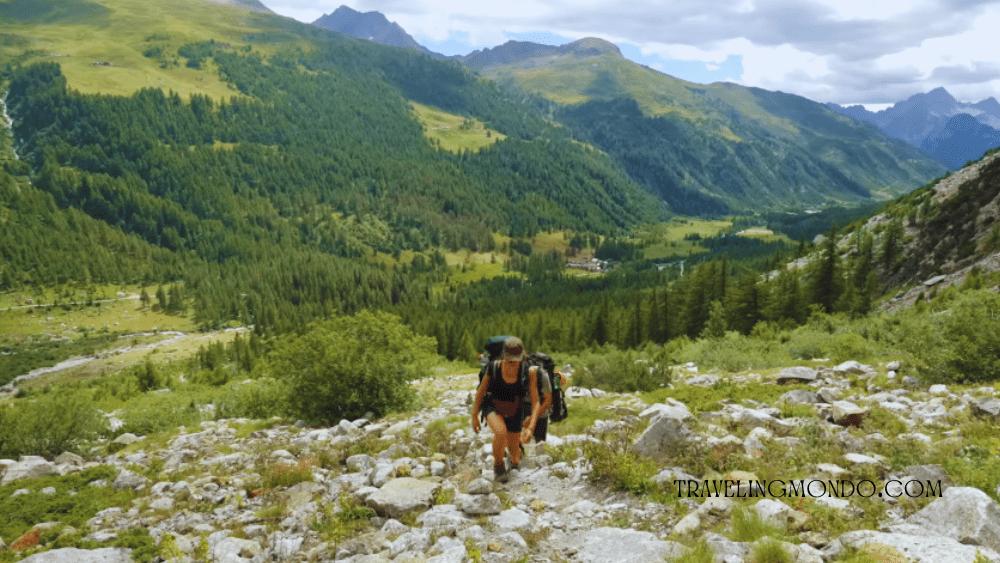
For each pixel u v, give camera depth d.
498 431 6.61
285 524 5.92
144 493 7.49
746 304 62.25
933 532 4.33
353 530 5.65
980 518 4.14
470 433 9.54
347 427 11.51
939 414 8.48
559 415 7.31
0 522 6.48
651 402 12.18
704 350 27.75
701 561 4.12
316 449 9.61
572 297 195.12
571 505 5.95
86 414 12.23
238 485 7.55
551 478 6.84
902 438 7.15
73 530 6.16
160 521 6.34
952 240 71.44
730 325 61.97
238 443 11.48
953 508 4.41
